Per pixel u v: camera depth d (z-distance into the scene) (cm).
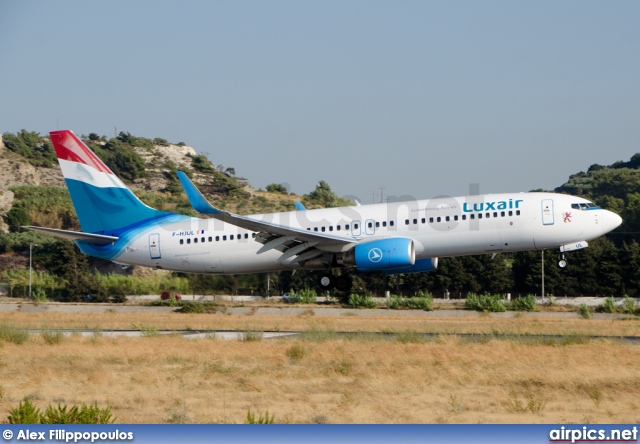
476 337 12575
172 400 7644
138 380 8712
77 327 15575
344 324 16725
